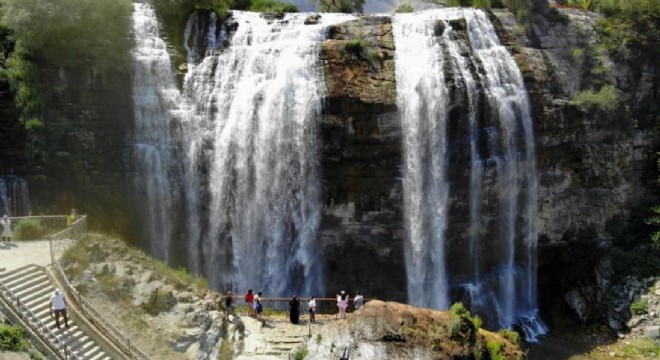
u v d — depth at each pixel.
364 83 42.62
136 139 41.25
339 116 41.88
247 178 42.72
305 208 42.81
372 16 48.00
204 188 42.28
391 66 44.06
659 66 53.38
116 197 39.53
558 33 52.06
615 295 44.22
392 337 27.56
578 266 47.53
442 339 28.17
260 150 42.75
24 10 37.56
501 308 45.25
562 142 47.03
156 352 27.64
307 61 43.31
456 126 43.00
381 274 44.16
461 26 46.50
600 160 48.09
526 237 46.47
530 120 45.84
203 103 42.91
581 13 55.97
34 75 37.69
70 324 25.94
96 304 28.08
